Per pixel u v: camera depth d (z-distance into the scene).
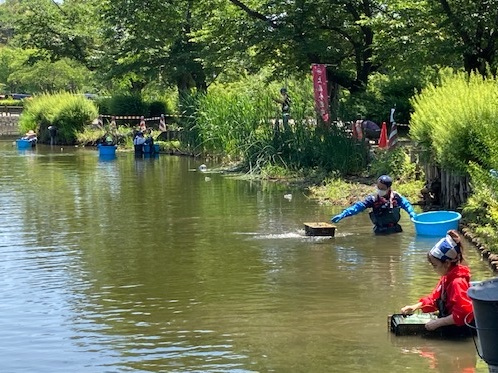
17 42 50.78
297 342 8.05
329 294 9.85
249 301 9.66
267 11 28.47
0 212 17.50
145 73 41.84
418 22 24.34
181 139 34.72
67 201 19.25
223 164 28.38
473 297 6.67
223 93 31.81
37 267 11.85
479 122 14.36
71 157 33.84
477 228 12.83
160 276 11.11
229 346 7.99
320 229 13.71
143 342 8.20
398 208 13.93
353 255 12.09
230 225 15.19
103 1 42.50
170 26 40.75
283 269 11.28
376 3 27.52
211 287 10.41
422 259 11.65
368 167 22.09
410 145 23.02
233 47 28.50
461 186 15.21
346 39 29.94
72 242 13.82
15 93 81.81
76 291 10.39
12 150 39.03
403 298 9.56
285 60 29.56
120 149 37.94
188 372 7.28
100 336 8.45
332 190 19.20
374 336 8.18
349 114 24.70
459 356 7.52
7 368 7.54
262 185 21.77
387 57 25.91
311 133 24.19
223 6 32.25
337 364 7.37
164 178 24.25
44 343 8.26
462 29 22.77
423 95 19.62
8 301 9.95
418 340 8.03
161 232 14.63
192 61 40.44
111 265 11.90
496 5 22.36
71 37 47.88
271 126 27.36
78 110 43.28
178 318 9.04
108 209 17.72
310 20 27.97
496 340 6.61
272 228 14.70
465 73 21.39
